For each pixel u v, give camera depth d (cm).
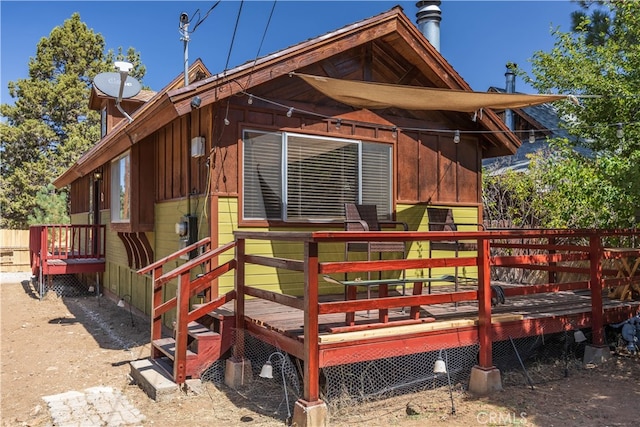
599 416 413
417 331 445
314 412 381
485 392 471
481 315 480
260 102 614
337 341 402
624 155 764
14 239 1975
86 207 1370
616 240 742
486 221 1129
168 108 545
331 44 618
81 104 2670
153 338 546
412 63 716
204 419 411
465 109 673
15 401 471
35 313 939
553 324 541
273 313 523
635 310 630
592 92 814
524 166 1323
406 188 741
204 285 491
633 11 791
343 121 682
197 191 618
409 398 460
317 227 652
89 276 1276
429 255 711
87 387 506
